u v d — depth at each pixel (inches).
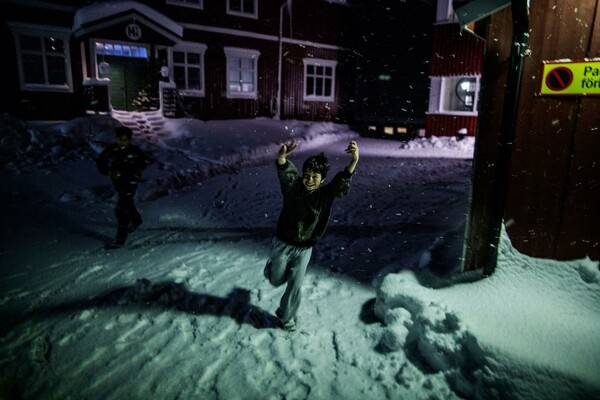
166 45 619.2
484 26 135.8
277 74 796.6
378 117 901.2
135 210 216.1
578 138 119.4
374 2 877.2
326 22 845.2
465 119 693.9
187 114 690.8
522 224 130.0
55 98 565.9
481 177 131.3
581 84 115.3
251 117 780.0
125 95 650.2
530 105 123.3
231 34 721.0
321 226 124.2
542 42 119.1
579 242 124.6
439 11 688.4
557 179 123.9
